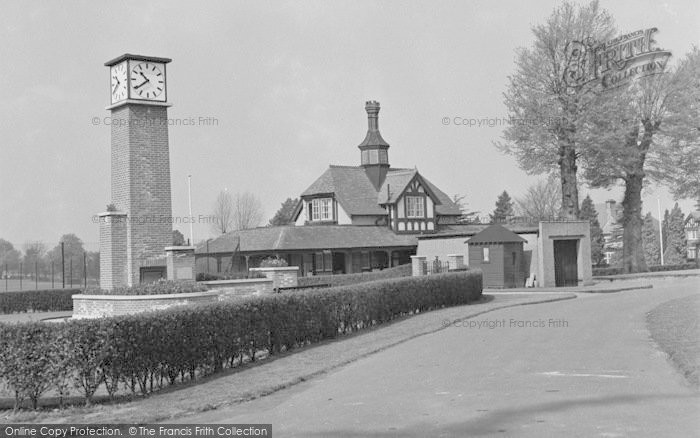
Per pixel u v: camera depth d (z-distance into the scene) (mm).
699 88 55906
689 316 20328
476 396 11172
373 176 59688
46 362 11977
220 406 11930
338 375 14359
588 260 45562
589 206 84938
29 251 53625
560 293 35844
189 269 27969
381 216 56812
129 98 27891
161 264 28312
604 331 18641
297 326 18750
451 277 29984
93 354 12258
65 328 12086
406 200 56594
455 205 62969
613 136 52844
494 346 16734
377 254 54906
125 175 28172
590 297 32750
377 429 9500
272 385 13367
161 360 13680
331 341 19734
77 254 51281
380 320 23734
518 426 9117
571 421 9211
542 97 53531
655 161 57438
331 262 53062
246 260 50969
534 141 53750
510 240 42906
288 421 10422
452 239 50438
